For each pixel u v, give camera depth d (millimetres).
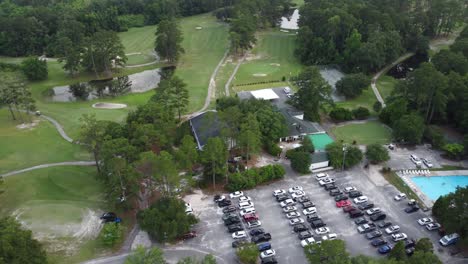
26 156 138250
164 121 134625
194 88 196250
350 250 99000
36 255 85312
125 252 98125
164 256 96625
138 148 117188
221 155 115000
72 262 95000
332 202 115875
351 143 144500
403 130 140500
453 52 189125
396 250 90062
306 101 158125
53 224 106625
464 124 145750
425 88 144500
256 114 142875
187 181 118812
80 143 128375
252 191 120438
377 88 195125
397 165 132500
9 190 119625
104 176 117062
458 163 133875
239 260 95625
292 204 114000
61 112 174250
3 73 166125
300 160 125500
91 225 106938
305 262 95500
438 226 105188
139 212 105312
